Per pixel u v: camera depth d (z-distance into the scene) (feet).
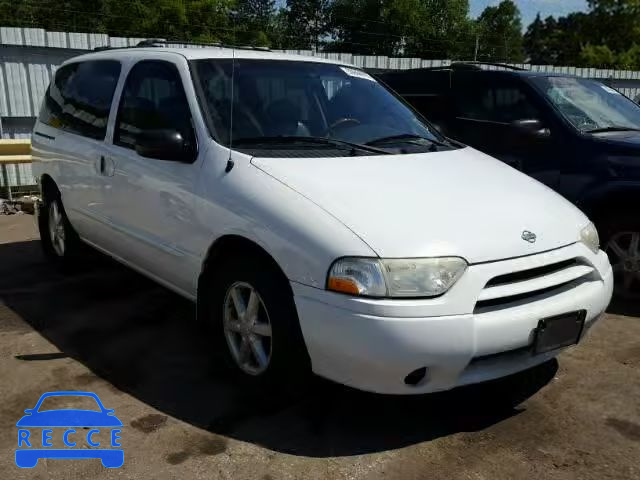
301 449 9.57
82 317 14.71
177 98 12.59
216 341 11.62
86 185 15.28
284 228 9.64
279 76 13.32
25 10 121.39
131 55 14.87
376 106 14.11
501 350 9.25
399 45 151.12
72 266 17.84
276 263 9.82
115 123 14.35
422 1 152.66
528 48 287.48
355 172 10.85
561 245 10.25
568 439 9.95
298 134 12.23
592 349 13.24
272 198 10.05
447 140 14.28
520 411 10.78
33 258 19.69
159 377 11.78
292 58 14.19
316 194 9.92
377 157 11.79
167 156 11.71
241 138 11.66
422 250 9.00
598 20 171.32
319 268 9.14
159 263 12.89
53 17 120.98
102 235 15.10
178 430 10.02
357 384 9.13
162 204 12.31
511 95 17.62
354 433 10.04
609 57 153.69
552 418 10.57
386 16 148.25
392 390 9.05
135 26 117.70
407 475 8.96
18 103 29.96
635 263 15.34
